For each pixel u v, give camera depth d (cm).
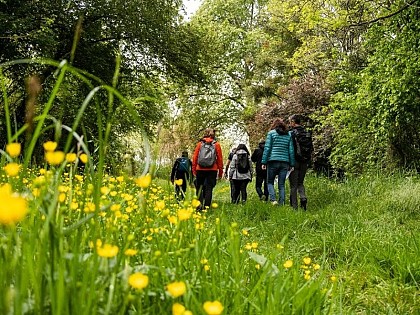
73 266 118
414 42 1031
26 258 113
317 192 971
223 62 2541
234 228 212
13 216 73
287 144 841
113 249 110
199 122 2689
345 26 1073
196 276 179
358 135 1240
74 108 1270
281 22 2334
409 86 1019
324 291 221
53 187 140
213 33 2220
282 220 632
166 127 1989
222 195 1294
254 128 2000
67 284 115
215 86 2020
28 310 113
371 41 1171
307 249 452
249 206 752
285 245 462
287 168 845
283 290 193
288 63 2288
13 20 1217
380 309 297
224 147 2873
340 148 1288
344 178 1273
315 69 1852
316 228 595
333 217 612
